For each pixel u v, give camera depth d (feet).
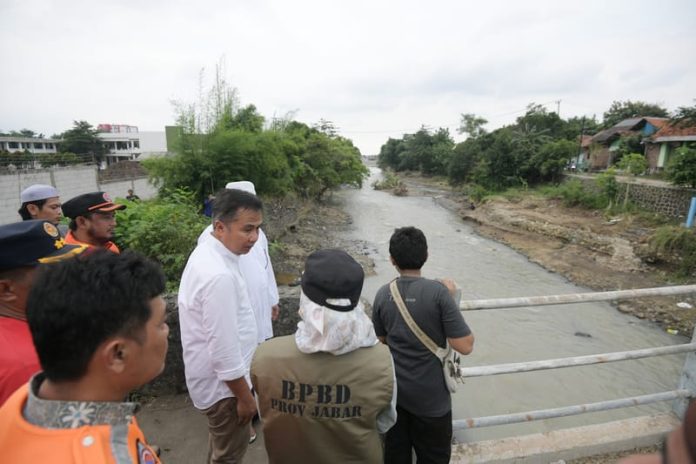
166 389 10.20
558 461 8.38
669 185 58.44
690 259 40.42
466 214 86.69
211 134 38.73
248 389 6.30
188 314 6.23
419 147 185.88
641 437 8.82
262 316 8.32
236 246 6.64
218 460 6.82
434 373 6.14
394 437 6.55
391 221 80.33
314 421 4.54
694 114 57.52
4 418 2.64
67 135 153.99
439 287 6.19
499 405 20.34
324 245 54.29
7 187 39.40
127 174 77.10
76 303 2.69
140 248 15.31
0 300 4.31
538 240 59.41
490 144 123.75
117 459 2.58
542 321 31.81
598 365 24.71
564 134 124.67
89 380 2.84
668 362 25.39
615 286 40.52
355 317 4.42
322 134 96.78
